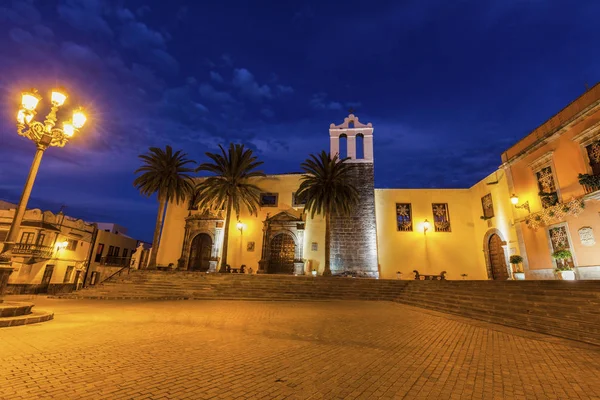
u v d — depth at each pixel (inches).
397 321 369.4
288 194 1133.7
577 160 589.0
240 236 1096.2
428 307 504.4
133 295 638.5
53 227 1091.3
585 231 565.3
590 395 153.0
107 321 337.7
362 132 1175.0
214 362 193.5
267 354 215.5
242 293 653.9
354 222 1061.1
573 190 596.1
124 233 1747.0
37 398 129.3
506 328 327.3
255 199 1051.9
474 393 153.6
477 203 981.8
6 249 325.7
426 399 145.1
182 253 1104.8
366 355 218.4
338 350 231.0
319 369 184.9
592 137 554.9
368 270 1007.6
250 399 138.1
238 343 245.9
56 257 1127.0
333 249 1043.3
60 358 188.5
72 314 386.6
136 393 139.7
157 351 214.4
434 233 1013.2
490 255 916.6
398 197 1071.0
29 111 339.0
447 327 333.4
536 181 699.4
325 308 484.7
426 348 242.2
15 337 237.8
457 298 478.9
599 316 273.7
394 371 184.5
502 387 162.1
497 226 871.7
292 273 1042.1
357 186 1100.5
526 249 718.5
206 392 144.5
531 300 367.2
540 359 213.3
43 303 542.0
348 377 172.1
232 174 1003.9
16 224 333.1
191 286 697.6
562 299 330.0
